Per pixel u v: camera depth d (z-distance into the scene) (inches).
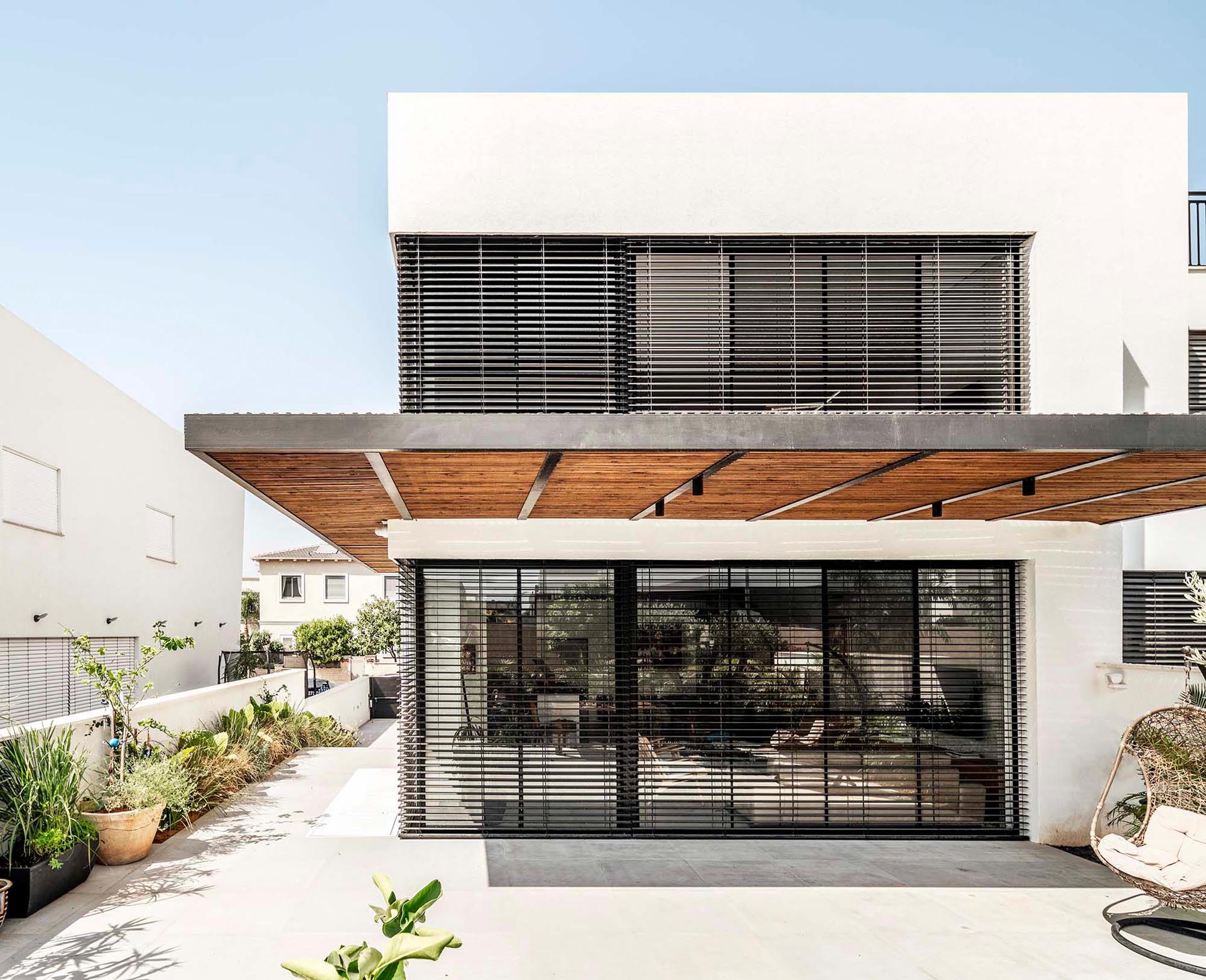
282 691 613.9
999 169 346.3
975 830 337.1
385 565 533.0
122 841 287.4
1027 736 339.0
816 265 345.7
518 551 331.3
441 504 294.4
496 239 338.0
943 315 345.4
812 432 210.2
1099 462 227.8
